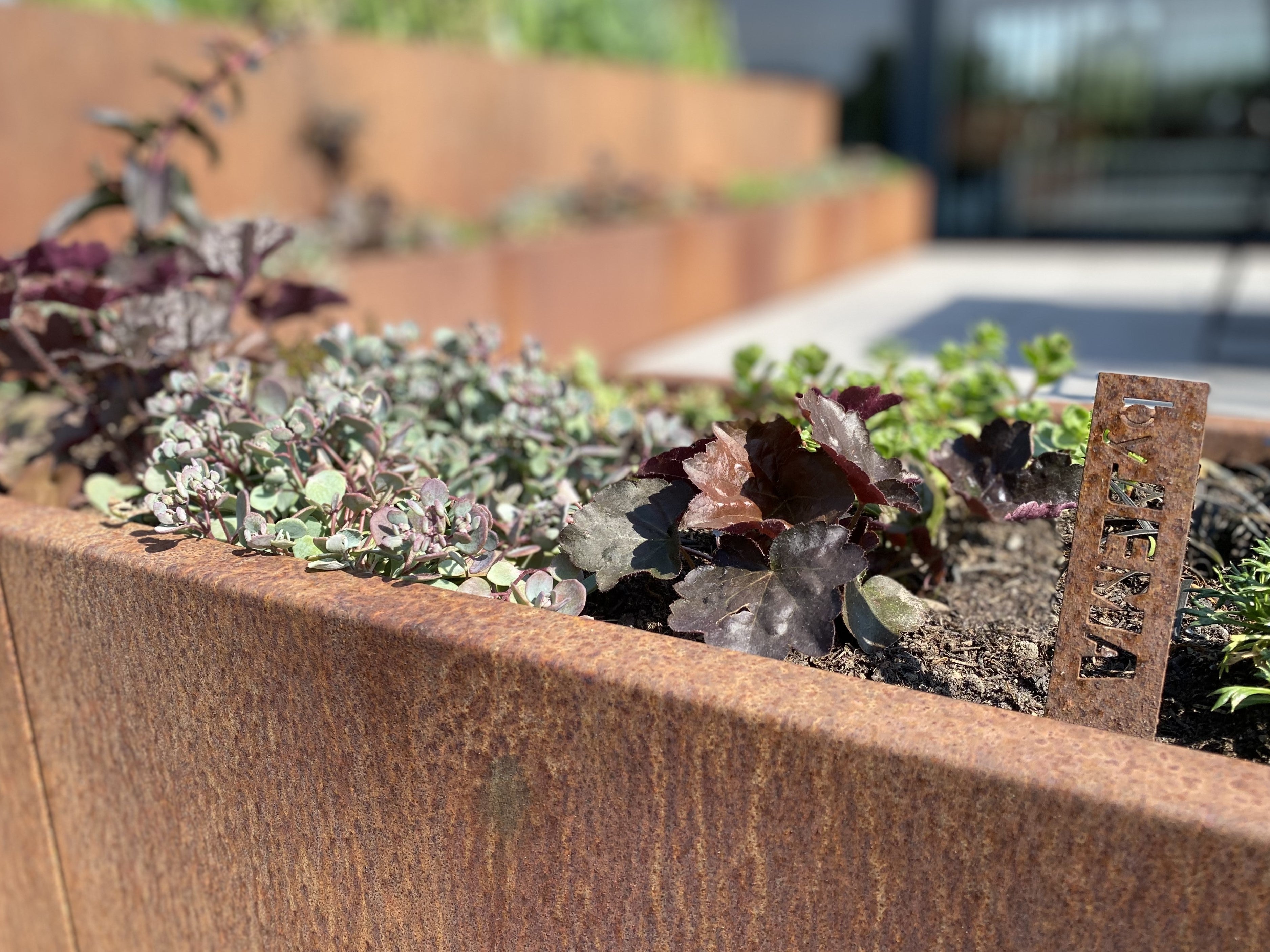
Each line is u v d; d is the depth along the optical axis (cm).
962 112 464
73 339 62
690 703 33
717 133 380
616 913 37
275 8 232
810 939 34
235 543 45
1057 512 45
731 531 42
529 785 36
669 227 254
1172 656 42
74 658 47
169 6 218
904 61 466
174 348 59
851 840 32
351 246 189
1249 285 301
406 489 48
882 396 49
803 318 281
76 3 188
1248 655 38
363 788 40
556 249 212
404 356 61
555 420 56
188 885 48
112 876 51
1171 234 432
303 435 48
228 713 42
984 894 31
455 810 38
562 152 298
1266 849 26
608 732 34
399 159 241
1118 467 35
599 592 48
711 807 34
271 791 43
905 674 42
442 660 36
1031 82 446
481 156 267
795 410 62
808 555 40
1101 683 36
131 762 47
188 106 73
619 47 362
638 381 83
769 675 34
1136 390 34
